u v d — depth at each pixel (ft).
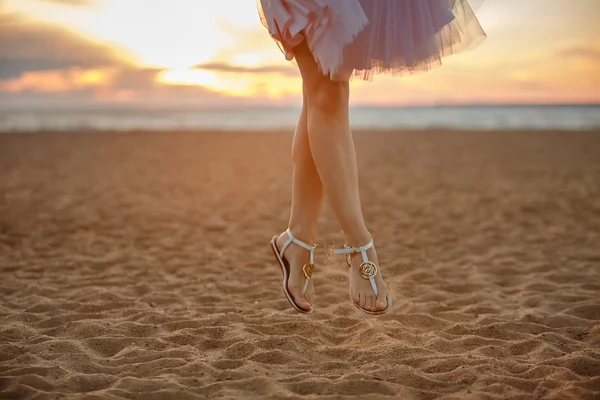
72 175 31.60
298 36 6.27
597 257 14.80
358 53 6.32
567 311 10.28
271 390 6.65
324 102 6.49
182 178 30.76
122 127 83.71
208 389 6.73
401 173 32.27
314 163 7.00
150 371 7.41
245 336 8.82
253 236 17.70
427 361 7.70
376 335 8.80
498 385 6.76
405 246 16.35
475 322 9.84
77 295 11.64
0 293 11.80
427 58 6.89
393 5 6.43
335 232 17.62
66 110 139.13
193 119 110.63
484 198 24.14
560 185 27.61
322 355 8.10
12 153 43.16
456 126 85.05
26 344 8.45
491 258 14.98
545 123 91.15
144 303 11.14
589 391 6.50
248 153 44.11
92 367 7.52
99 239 17.13
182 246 16.43
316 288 11.88
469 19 7.06
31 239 17.06
